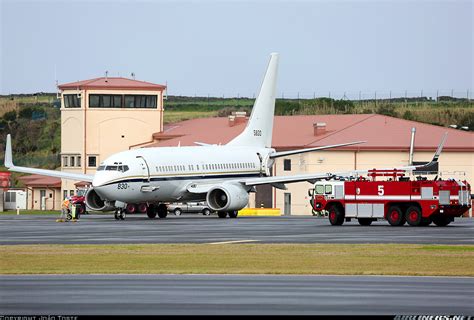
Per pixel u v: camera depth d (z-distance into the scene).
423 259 110.12
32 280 93.31
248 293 84.50
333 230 157.62
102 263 106.44
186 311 75.38
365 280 93.38
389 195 169.38
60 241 134.12
